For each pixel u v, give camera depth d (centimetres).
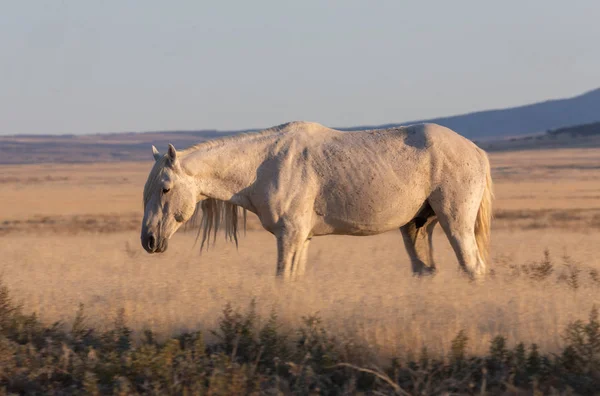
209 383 2584
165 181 4362
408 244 4781
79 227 11556
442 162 4478
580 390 2598
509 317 3186
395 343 2842
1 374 2722
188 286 3969
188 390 2583
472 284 4078
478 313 3269
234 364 2697
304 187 4400
